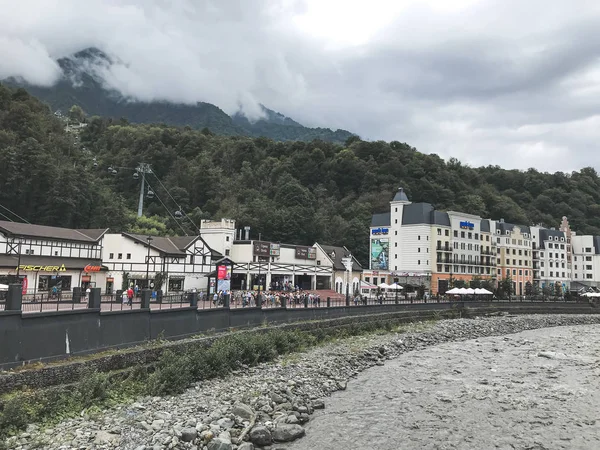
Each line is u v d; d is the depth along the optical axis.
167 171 153.62
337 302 64.00
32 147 101.56
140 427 20.89
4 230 58.03
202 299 48.16
